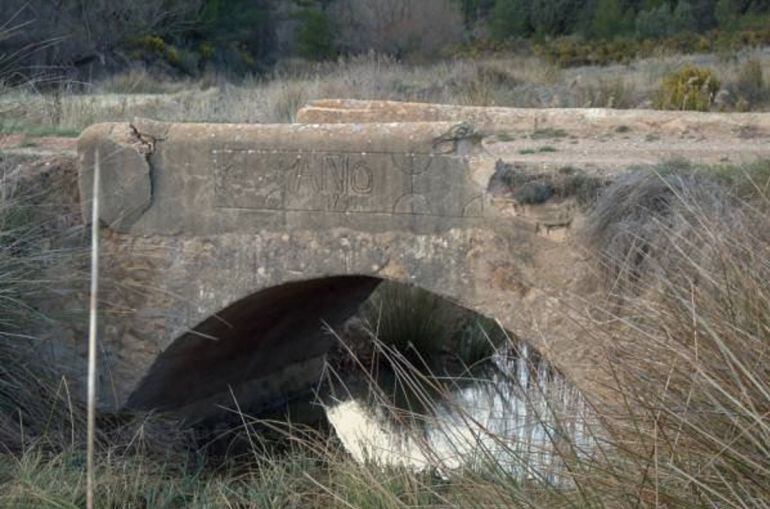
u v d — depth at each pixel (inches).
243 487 281.9
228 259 308.8
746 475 145.0
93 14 892.6
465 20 1433.3
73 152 342.6
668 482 152.4
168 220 313.0
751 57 863.7
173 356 327.0
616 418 171.3
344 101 422.6
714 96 627.5
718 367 156.1
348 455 275.0
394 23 1274.6
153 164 312.3
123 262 318.0
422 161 286.7
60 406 307.6
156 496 268.1
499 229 281.3
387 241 292.5
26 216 313.6
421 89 675.4
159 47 1012.5
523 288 278.5
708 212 230.5
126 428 319.9
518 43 1251.2
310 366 427.5
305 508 247.1
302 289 345.7
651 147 370.6
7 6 724.7
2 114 375.6
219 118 544.4
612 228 260.8
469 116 429.7
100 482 257.0
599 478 159.6
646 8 1296.8
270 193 302.4
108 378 323.6
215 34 1183.6
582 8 1300.4
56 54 770.2
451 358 422.6
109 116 501.4
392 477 213.5
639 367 177.2
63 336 319.3
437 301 439.2
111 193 315.6
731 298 169.8
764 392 141.1
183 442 337.1
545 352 263.6
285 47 1282.0
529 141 405.4
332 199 296.5
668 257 222.4
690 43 1114.7
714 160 311.3
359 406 379.2
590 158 328.5
